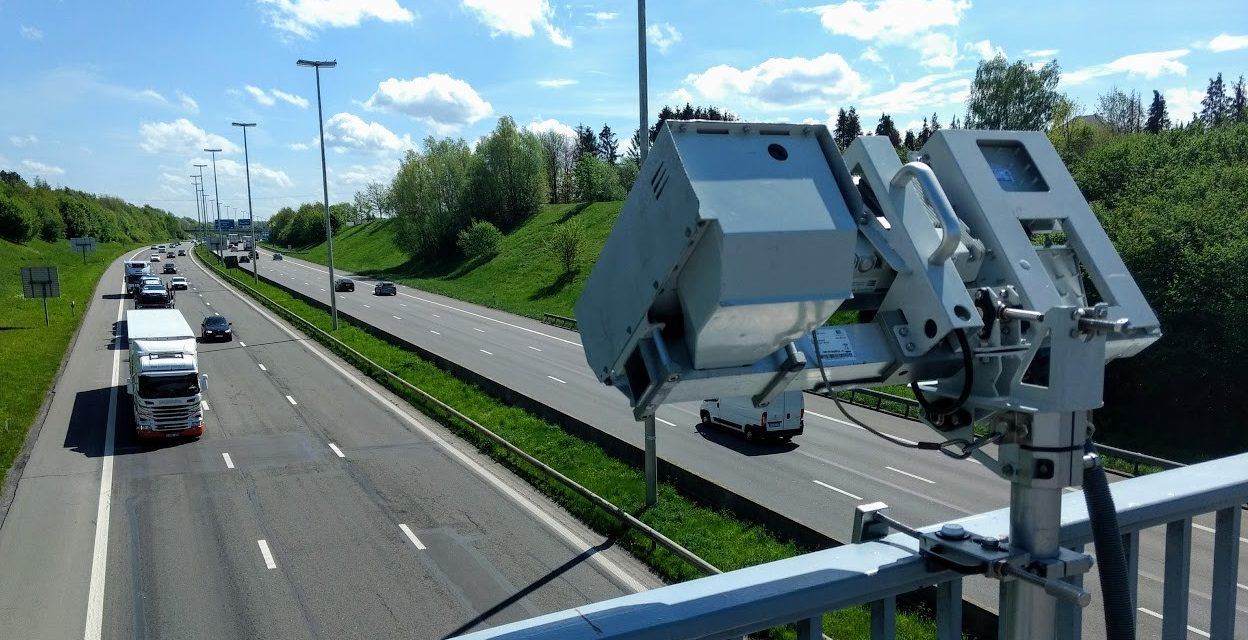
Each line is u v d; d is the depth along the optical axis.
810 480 20.84
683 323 2.44
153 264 109.88
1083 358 2.23
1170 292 25.44
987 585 12.62
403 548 16.83
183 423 24.89
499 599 14.56
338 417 28.33
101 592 14.98
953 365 2.62
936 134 2.80
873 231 2.52
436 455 23.62
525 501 19.66
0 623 13.89
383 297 72.19
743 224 2.15
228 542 17.22
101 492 20.50
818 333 2.54
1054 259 2.92
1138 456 21.55
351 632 13.45
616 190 100.38
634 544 16.58
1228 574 3.10
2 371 35.09
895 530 2.64
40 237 115.81
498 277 78.94
